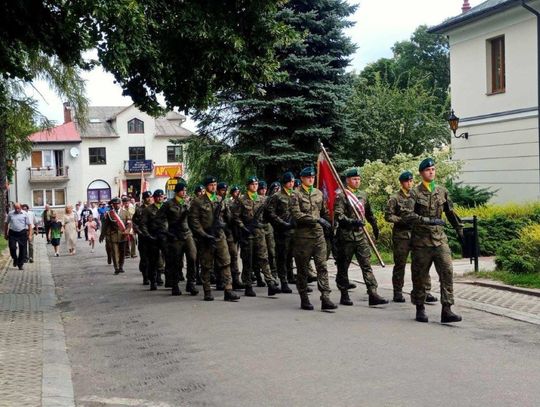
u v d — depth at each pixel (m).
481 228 17.64
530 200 21.14
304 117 23.45
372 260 16.78
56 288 15.69
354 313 10.38
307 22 22.94
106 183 66.88
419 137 31.78
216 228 12.25
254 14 14.32
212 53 14.18
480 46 23.91
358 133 26.64
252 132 23.23
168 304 12.23
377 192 20.67
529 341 8.16
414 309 10.64
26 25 12.99
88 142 66.38
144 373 7.59
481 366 7.07
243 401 6.29
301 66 22.69
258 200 13.38
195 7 13.80
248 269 12.90
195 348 8.51
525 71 21.89
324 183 11.98
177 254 13.46
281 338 8.72
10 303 12.93
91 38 12.20
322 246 10.80
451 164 22.20
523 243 13.19
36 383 7.08
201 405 6.29
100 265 21.39
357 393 6.29
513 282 12.12
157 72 14.36
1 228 31.52
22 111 26.80
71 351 8.92
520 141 22.25
